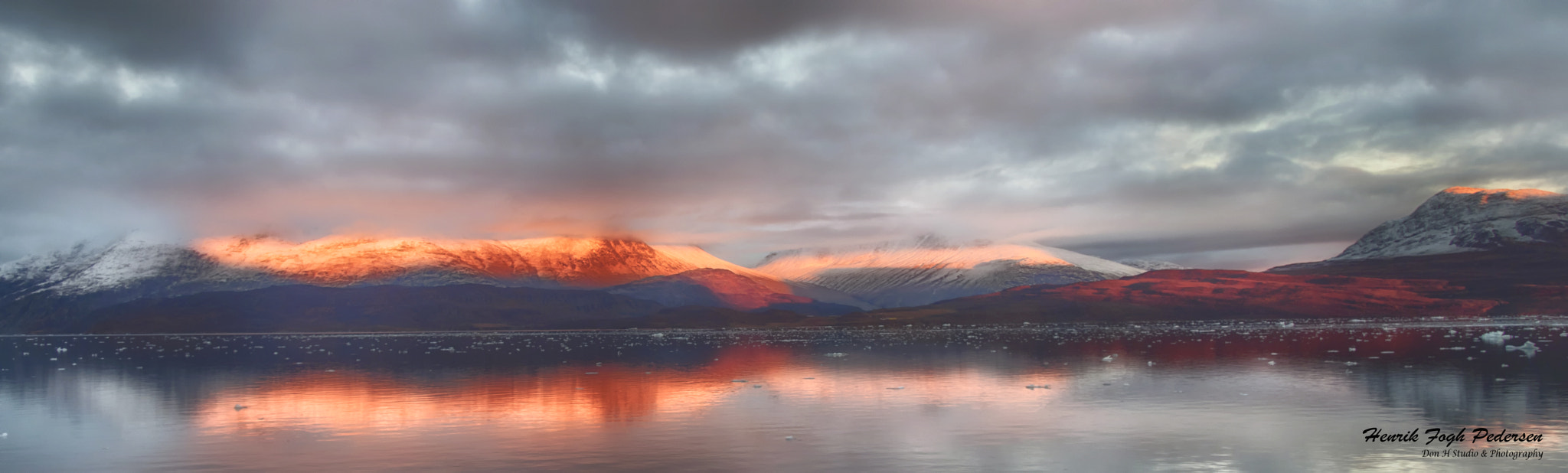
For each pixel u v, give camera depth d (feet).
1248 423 117.39
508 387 178.70
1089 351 279.90
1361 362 209.97
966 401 145.07
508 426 122.93
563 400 153.48
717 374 210.18
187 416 139.85
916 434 112.57
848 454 100.17
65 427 129.08
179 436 118.62
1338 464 93.09
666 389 172.45
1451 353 240.32
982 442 106.73
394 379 203.21
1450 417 119.96
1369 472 89.56
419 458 100.37
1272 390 154.10
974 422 122.01
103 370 251.80
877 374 199.82
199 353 380.58
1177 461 95.04
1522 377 169.17
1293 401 138.21
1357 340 331.36
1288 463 93.56
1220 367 204.33
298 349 413.80
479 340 558.15
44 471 97.81
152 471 96.73
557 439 112.16
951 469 91.76
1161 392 153.48
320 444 110.73
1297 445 102.42
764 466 94.17
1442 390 148.56
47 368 268.41
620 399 155.12
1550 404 130.41
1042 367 213.66
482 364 258.16
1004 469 91.61
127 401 161.89
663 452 102.32
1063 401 142.51
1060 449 101.50
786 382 184.34
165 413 143.02
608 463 96.58
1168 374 188.75
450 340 565.94
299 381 200.44
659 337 583.58
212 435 118.83
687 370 224.53
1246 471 90.27
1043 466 92.99
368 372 227.81
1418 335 369.91
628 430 118.52
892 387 169.48
